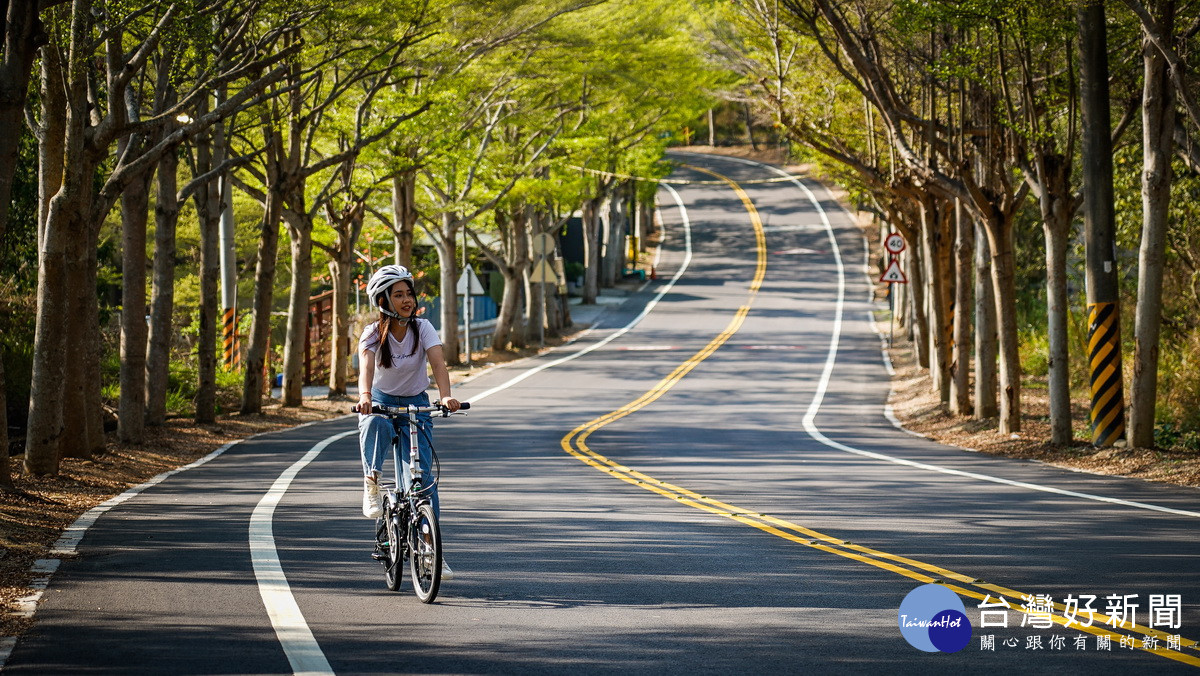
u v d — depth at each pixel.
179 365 28.11
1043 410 23.19
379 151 25.66
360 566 8.39
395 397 7.35
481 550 9.12
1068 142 17.58
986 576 7.98
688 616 6.81
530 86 31.12
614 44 29.33
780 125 24.33
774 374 35.03
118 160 18.11
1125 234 24.12
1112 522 10.63
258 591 7.51
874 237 77.94
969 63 18.67
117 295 42.88
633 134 41.03
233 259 30.44
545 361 39.28
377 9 17.52
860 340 44.00
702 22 28.98
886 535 9.88
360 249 47.88
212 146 22.14
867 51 20.39
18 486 12.18
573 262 68.56
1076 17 16.67
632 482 14.20
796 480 14.47
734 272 69.12
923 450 18.94
